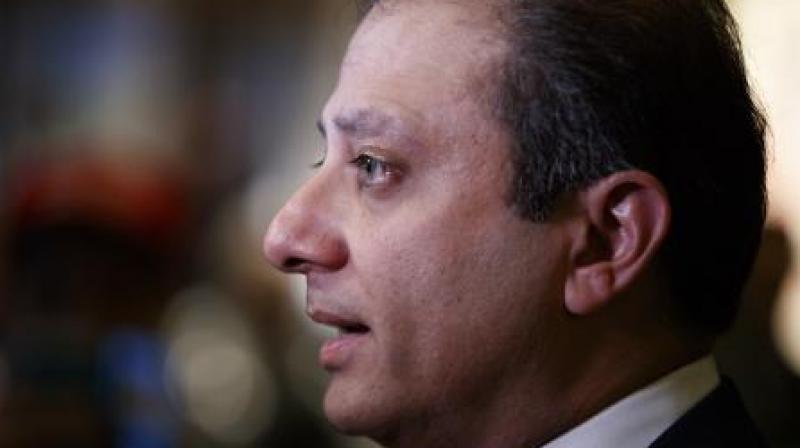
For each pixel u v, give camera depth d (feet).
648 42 6.41
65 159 23.29
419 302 6.40
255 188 28.17
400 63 6.51
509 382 6.48
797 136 18.63
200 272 24.18
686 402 6.59
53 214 12.86
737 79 6.67
